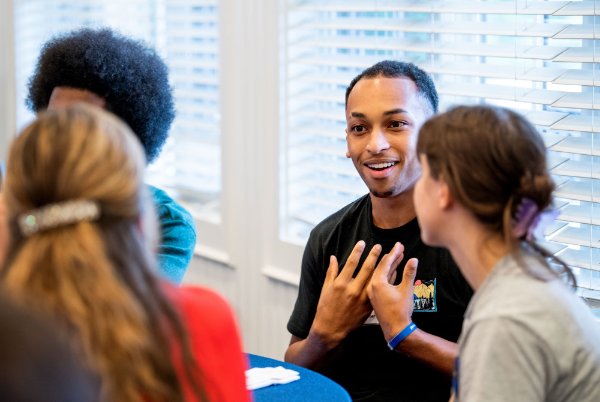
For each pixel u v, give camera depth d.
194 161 3.33
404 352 1.85
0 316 0.71
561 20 2.22
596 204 2.12
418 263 1.93
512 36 2.23
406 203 1.96
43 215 1.06
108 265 1.06
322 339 1.95
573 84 2.11
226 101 2.97
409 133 1.92
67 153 1.08
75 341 1.00
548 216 1.40
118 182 1.09
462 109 1.40
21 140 1.11
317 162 2.83
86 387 0.75
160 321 1.09
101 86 2.00
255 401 1.68
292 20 2.78
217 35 3.11
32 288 1.04
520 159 1.34
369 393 1.96
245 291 3.01
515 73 2.25
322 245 2.08
